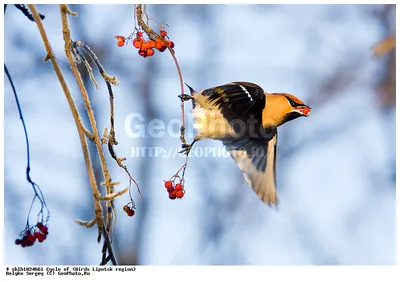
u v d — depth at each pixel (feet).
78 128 22.80
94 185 22.56
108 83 23.40
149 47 25.26
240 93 29.73
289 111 30.55
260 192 30.50
